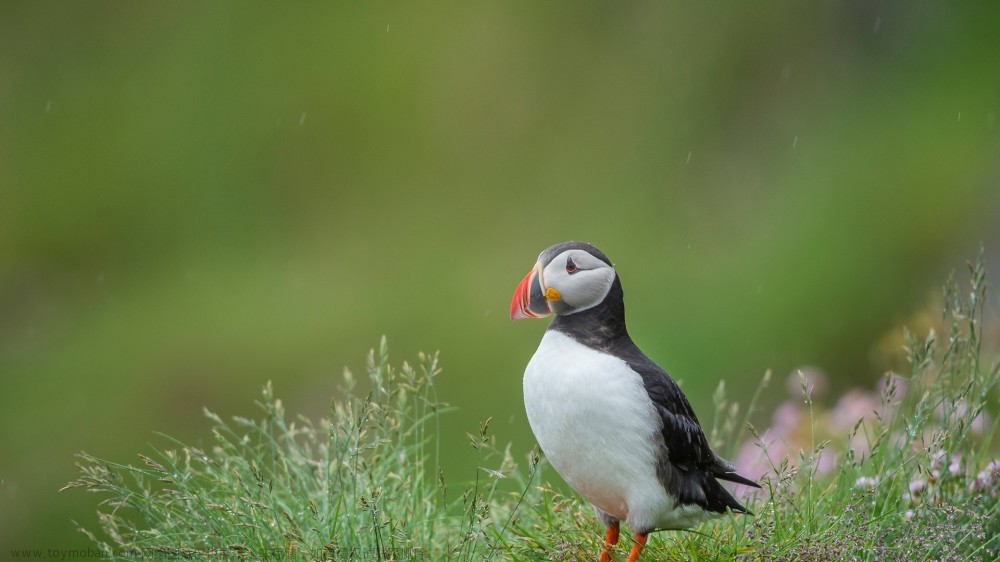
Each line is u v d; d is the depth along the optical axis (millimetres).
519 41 21344
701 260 16922
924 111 17484
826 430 8391
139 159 21844
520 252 18047
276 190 20750
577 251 5582
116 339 18016
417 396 6422
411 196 19891
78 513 14523
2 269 19922
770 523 5762
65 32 24188
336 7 23031
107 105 22969
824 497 6121
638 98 20281
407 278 17812
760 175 18578
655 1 21250
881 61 19172
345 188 20422
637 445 5340
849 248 15531
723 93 19938
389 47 21938
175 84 22859
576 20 21469
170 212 20891
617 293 5621
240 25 23344
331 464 6059
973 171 15586
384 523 5547
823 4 19922
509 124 20531
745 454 8383
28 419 16391
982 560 5758
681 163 19188
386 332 16438
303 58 22328
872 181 16500
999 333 9180
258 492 5887
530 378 5570
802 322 14898
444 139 20594
